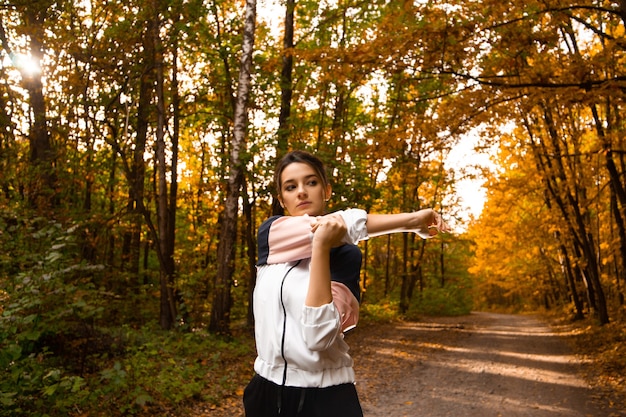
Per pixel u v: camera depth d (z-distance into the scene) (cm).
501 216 2239
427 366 1030
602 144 957
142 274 1664
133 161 1377
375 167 916
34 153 1102
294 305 138
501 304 5719
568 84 729
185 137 1975
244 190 1265
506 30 732
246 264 1638
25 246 526
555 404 720
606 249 1958
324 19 1325
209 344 916
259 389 145
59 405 458
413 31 718
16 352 421
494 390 811
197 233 1603
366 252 2550
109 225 1227
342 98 1753
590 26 745
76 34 1186
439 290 3081
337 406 137
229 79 1252
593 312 1952
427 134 824
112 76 1248
